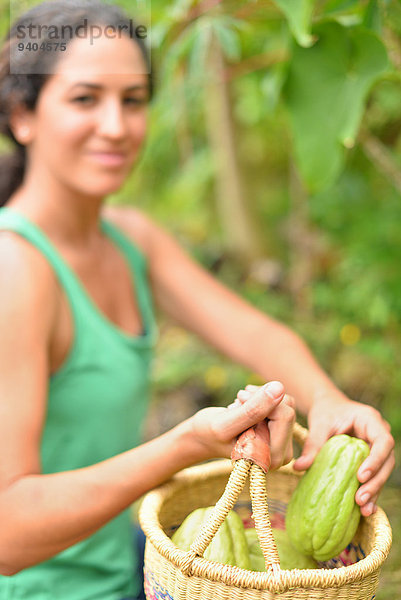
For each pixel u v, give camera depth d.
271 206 2.89
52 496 0.92
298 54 1.21
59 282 1.10
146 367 1.23
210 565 0.80
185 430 0.90
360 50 1.18
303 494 0.93
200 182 2.90
